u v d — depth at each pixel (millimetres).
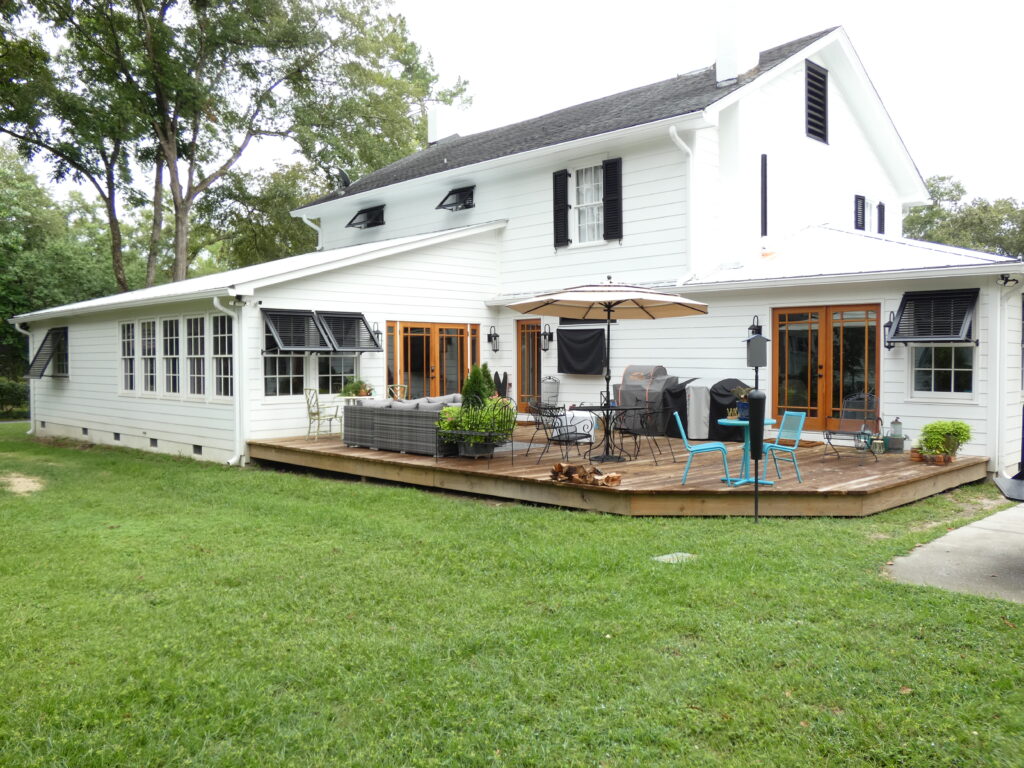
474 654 4141
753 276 11594
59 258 25781
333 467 10508
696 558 5852
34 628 4703
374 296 13172
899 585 5086
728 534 6625
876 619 4445
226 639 4453
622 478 8195
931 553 5984
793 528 6867
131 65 23750
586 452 10352
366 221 19062
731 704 3494
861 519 7340
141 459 13289
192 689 3803
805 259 11977
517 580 5449
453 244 14539
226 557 6359
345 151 26000
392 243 14102
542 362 14711
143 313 14508
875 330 10516
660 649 4129
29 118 21438
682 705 3498
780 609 4668
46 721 3502
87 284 26094
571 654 4078
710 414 11531
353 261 12672
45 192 38656
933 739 3150
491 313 15383
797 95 14352
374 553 6371
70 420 17562
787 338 11406
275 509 8445
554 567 5734
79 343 17078
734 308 11906
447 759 3125
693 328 12414
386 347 13430
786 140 14086
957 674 3723
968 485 9477
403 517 7844
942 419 9938
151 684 3865
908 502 8172
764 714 3385
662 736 3232
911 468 8844
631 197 13281
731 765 3020
